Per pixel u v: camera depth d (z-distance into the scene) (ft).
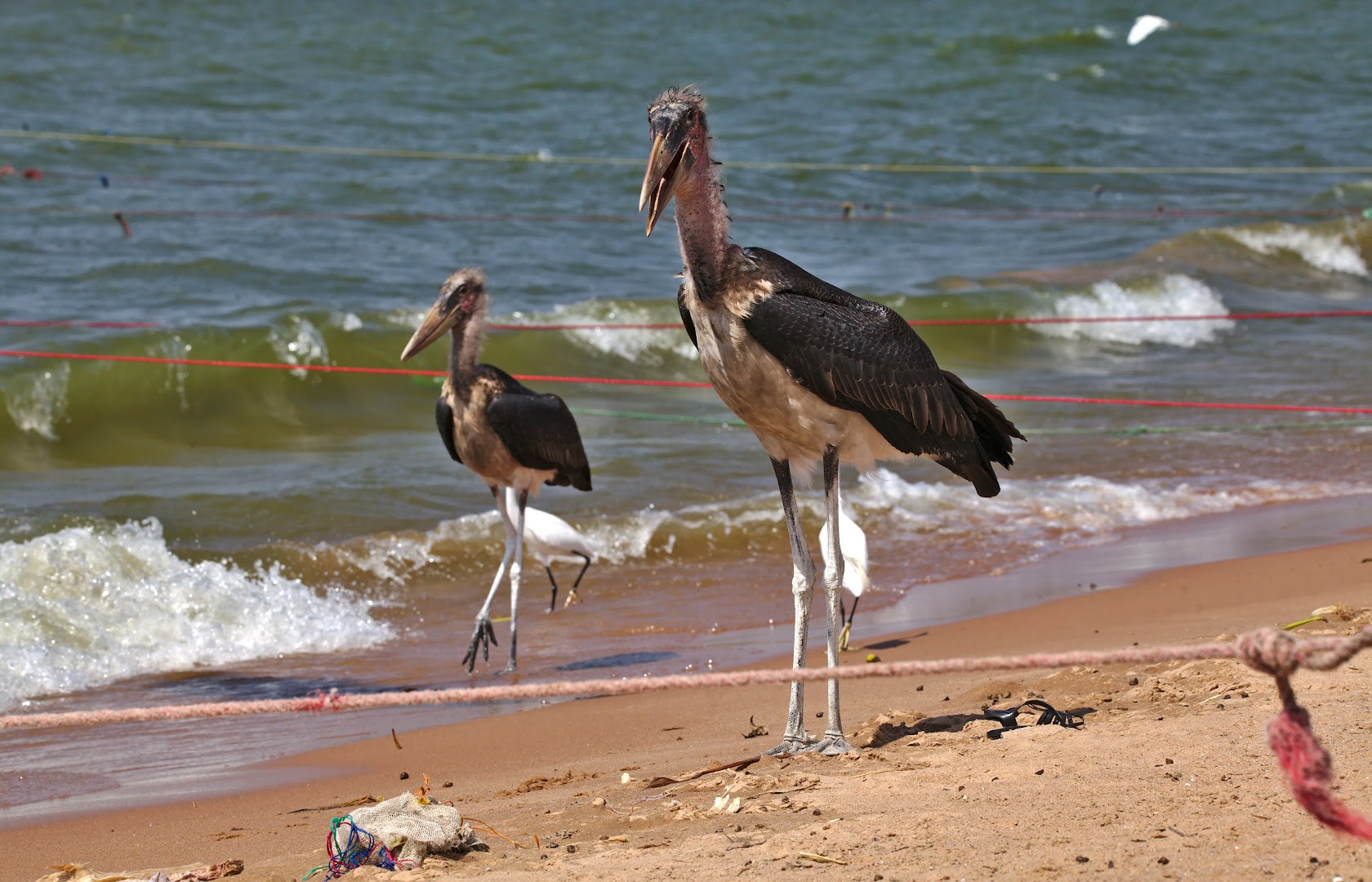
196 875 21.02
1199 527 48.98
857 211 112.88
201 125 124.77
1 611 38.17
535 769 27.99
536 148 124.06
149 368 64.75
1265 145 145.48
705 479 56.13
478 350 40.70
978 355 81.46
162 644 39.04
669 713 31.86
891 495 53.52
